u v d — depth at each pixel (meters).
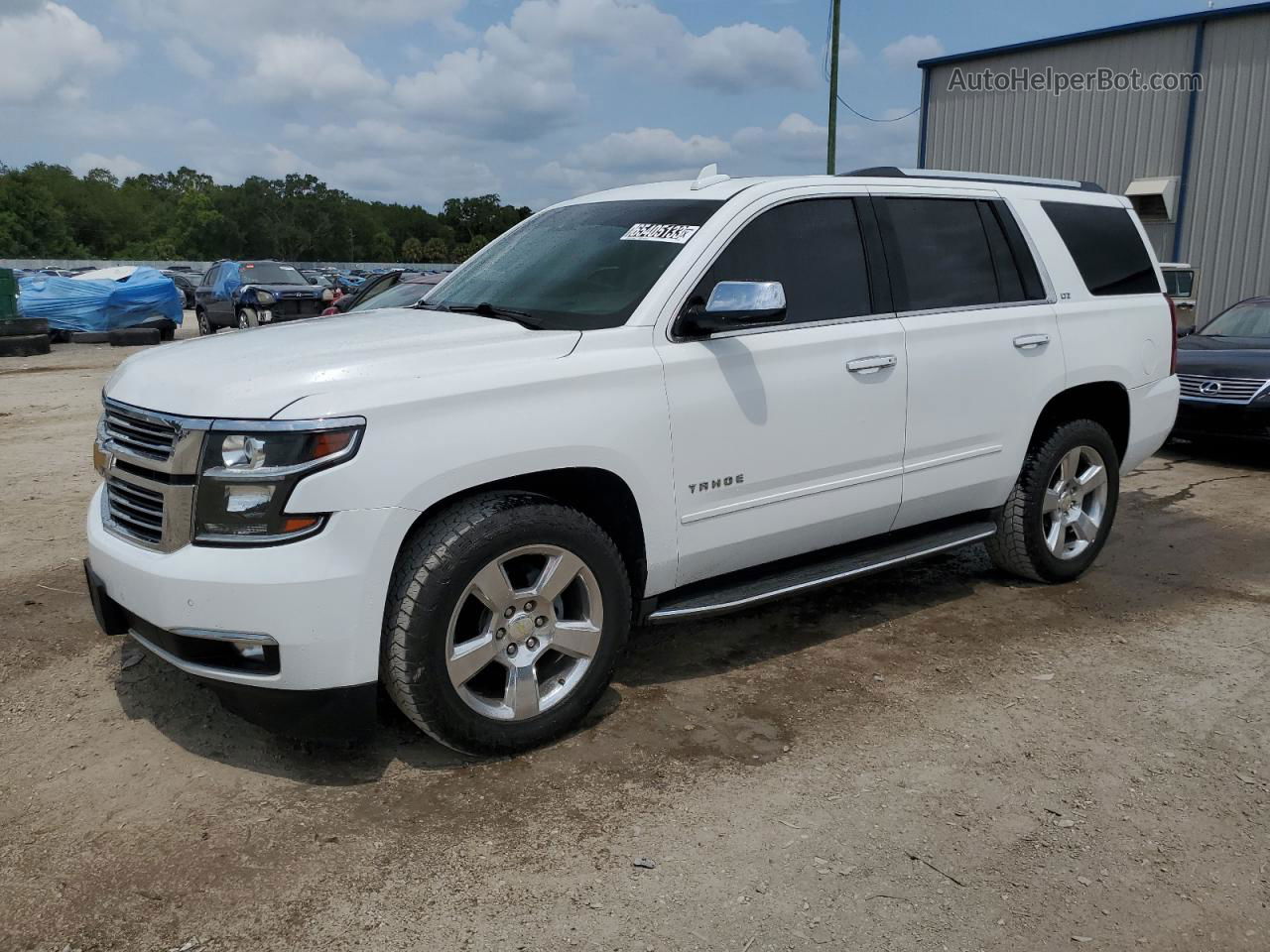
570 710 3.47
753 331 3.83
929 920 2.58
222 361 3.26
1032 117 20.84
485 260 4.54
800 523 4.02
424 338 3.45
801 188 4.11
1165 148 19.12
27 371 16.11
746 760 3.41
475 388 3.14
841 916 2.60
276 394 2.96
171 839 2.94
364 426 2.95
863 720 3.70
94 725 3.64
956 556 5.80
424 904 2.65
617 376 3.44
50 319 21.64
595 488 3.62
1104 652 4.36
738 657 4.29
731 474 3.76
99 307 21.95
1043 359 4.77
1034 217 4.94
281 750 3.46
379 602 3.02
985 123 21.59
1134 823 3.03
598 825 3.01
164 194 150.88
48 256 113.12
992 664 4.21
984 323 4.54
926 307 4.40
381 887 2.72
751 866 2.81
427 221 154.38
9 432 10.06
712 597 3.84
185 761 3.39
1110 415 5.39
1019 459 4.78
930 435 4.38
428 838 2.95
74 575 5.32
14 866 2.81
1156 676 4.09
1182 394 8.53
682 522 3.65
